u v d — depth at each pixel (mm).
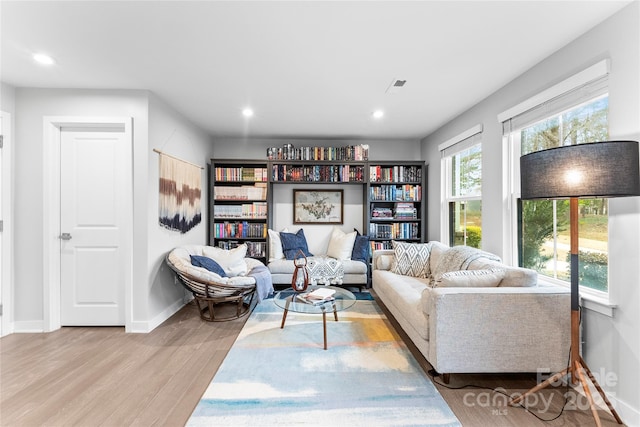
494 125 3033
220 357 2436
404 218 4859
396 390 1987
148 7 1786
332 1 1729
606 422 1722
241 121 4039
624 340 1756
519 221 2809
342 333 2898
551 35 2057
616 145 1501
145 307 2982
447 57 2363
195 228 4199
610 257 1846
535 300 1988
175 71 2615
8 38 2111
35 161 2971
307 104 3400
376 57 2369
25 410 1793
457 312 1977
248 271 3861
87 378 2133
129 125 2973
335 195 5152
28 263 2971
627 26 1743
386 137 4918
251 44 2191
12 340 2764
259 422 1688
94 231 3078
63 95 2969
